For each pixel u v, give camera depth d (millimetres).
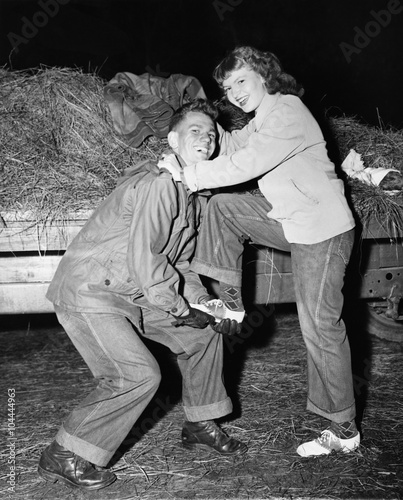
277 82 3209
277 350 5066
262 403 4016
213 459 3279
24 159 3891
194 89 4297
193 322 3023
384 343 5117
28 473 3162
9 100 4262
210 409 3264
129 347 2934
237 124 4488
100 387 2982
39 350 5195
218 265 3209
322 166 3189
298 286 3205
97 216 3066
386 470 3174
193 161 3139
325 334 3178
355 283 4102
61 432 2963
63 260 3072
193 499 2932
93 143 4078
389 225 3957
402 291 4172
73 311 2959
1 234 3568
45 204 3605
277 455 3328
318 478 3104
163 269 2875
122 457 3305
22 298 3670
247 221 3238
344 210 3160
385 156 4531
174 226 3035
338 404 3229
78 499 2945
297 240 3137
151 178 2951
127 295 3037
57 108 4215
